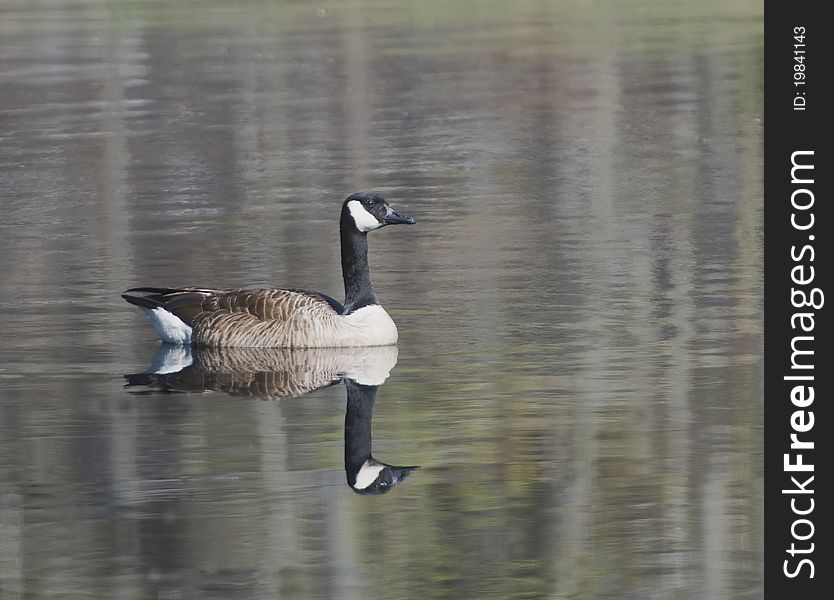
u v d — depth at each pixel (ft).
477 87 126.21
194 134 108.17
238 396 51.60
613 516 40.88
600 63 136.36
